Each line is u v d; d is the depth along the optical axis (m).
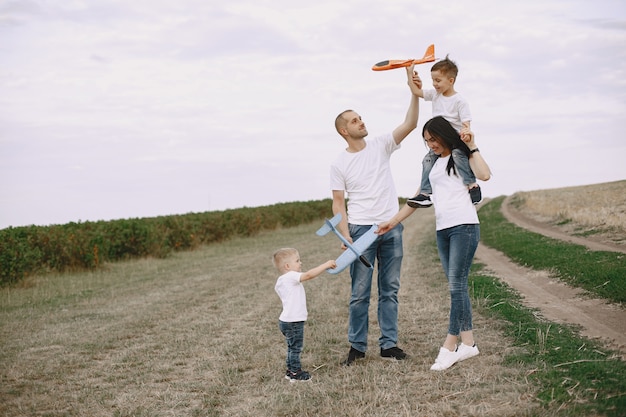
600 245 15.23
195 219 26.08
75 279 15.40
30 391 6.03
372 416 4.70
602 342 6.37
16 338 8.63
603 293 8.97
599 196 37.22
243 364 6.63
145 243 20.27
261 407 5.16
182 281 14.62
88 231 18.20
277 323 8.86
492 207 46.19
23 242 15.20
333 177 6.41
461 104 6.09
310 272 5.79
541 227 23.97
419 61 6.20
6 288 13.75
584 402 4.44
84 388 6.06
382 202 6.27
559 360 5.55
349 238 6.28
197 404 5.41
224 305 10.79
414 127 6.33
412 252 18.52
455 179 5.75
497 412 4.45
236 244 26.56
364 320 6.32
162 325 9.20
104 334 8.67
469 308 5.82
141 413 5.23
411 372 5.77
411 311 8.93
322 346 7.18
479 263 14.80
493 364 5.74
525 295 9.84
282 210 37.72
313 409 4.98
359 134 6.25
